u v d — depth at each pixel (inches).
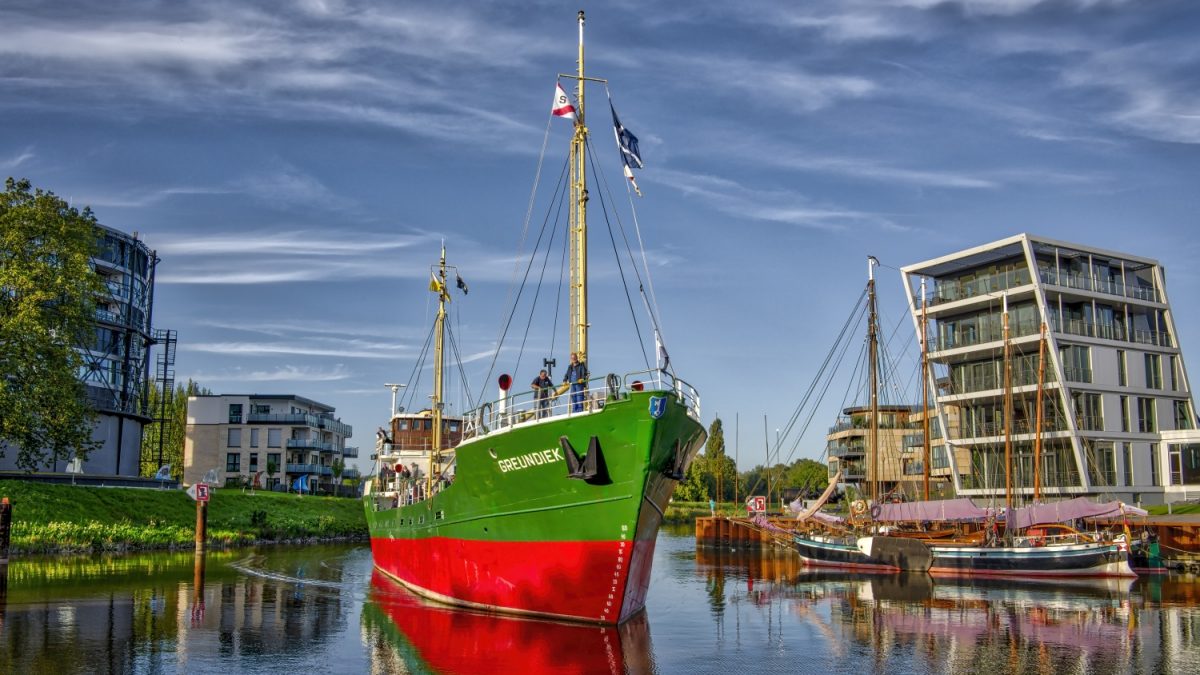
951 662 916.6
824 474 5182.1
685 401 1062.4
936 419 3476.9
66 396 2006.6
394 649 927.0
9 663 839.7
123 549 2256.4
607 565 1015.6
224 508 2952.8
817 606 1366.9
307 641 971.9
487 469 1115.9
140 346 3373.5
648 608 1337.4
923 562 1991.9
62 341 2070.6
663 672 846.5
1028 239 2650.1
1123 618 1226.6
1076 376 2684.5
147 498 2699.3
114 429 3174.2
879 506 2172.7
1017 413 2800.2
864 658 934.4
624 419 961.5
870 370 2546.8
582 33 1277.1
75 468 2783.0
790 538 2482.8
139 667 834.2
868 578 1865.2
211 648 930.1
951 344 2984.7
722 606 1364.4
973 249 2787.9
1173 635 1079.0
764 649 979.9
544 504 1058.1
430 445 1945.1
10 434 1959.9
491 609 1170.6
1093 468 2650.1
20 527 2116.1
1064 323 2714.1
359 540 3095.5
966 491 2891.2
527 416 1109.7
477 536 1178.6
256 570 1808.6
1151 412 2819.9
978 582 1770.4
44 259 2113.7
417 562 1432.1
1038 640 1045.2
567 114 1243.8
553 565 1065.5
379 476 1972.2
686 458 1083.3
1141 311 2918.3
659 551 2790.4
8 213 2057.1
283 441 4714.6
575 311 1227.9
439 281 1903.3
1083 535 1980.8
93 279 2178.9
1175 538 2186.3
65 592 1342.3
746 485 5880.9
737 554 2647.6
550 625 1061.8
